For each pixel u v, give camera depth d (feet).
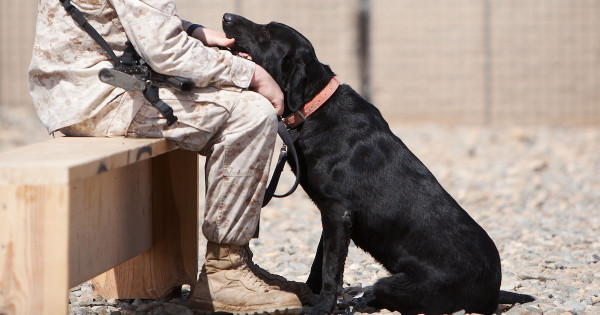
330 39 80.94
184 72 18.78
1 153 16.96
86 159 16.21
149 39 18.30
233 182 19.70
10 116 73.05
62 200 15.56
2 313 15.93
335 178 21.24
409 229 20.93
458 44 79.87
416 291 20.71
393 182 21.24
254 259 29.60
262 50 22.77
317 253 23.31
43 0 19.13
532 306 21.67
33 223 15.67
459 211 21.53
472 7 79.30
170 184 23.25
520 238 33.22
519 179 48.49
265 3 80.84
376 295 21.17
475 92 79.97
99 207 18.94
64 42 18.92
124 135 19.54
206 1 81.30
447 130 74.74
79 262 17.84
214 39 22.24
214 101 19.29
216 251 20.72
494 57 79.61
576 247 30.91
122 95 19.16
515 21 79.10
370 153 21.44
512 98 79.97
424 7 79.92
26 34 82.58
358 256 30.32
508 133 68.54
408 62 80.69
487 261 20.81
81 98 19.02
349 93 22.56
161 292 23.35
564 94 79.71
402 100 81.15
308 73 22.07
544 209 40.29
